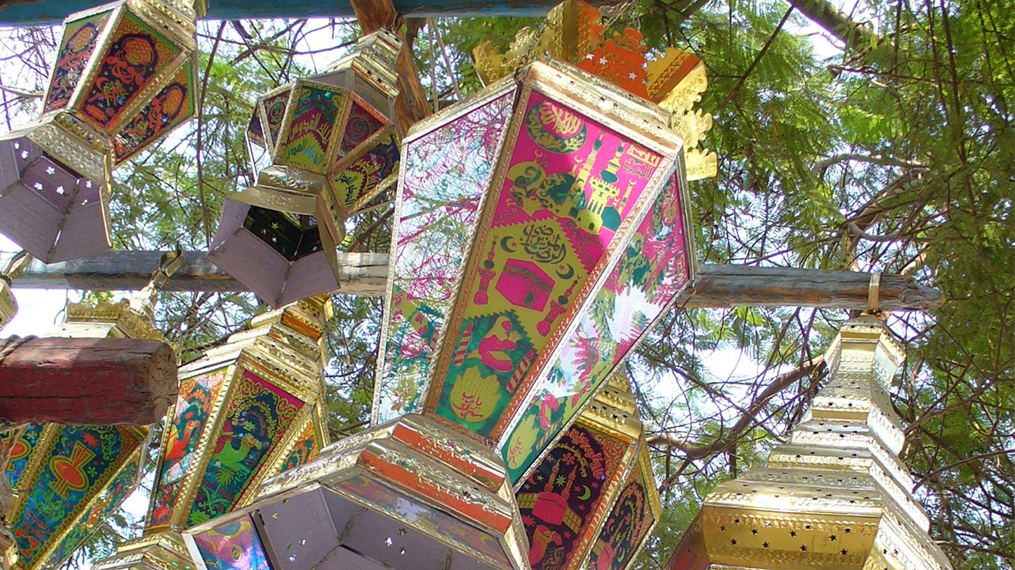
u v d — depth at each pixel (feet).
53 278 14.88
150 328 11.88
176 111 11.45
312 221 12.25
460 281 9.22
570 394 9.42
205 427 11.34
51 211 10.92
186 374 11.73
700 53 19.84
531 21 19.77
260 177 11.40
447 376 8.93
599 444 11.11
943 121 17.43
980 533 19.71
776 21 20.53
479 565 9.29
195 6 11.88
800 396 20.65
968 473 20.83
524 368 8.99
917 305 11.94
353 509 9.44
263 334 11.89
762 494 8.42
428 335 9.16
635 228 9.29
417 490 7.67
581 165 9.47
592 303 9.24
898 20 17.80
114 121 11.01
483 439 8.71
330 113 11.75
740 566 8.14
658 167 9.40
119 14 11.09
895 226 20.88
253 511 8.84
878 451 9.30
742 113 19.31
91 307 11.69
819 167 20.54
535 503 10.89
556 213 9.39
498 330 9.10
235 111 23.45
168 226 22.67
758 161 19.69
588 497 10.95
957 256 16.90
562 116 9.57
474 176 9.61
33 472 10.84
